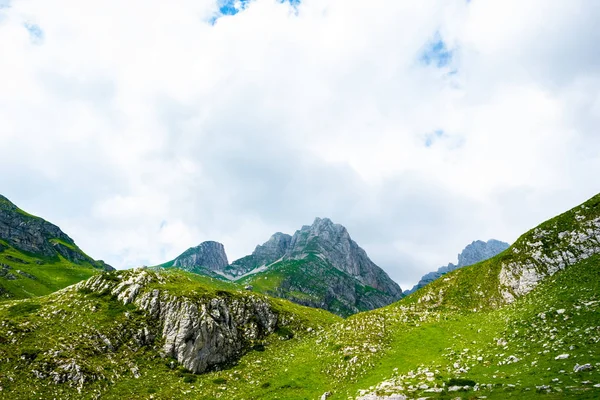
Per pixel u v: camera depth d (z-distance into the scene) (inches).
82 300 2913.4
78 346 2288.4
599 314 1731.1
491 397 1245.1
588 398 1014.4
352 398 1686.8
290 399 1936.5
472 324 2509.8
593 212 2997.0
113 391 2027.6
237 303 3474.4
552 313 1991.9
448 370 1737.2
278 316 3678.6
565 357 1444.4
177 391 2186.3
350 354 2292.1
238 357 2844.5
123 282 3221.0
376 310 3284.9
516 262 3070.9
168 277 3560.5
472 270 3592.5
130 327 2689.5
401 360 2074.3
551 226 3186.5
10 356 1980.8
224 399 2082.9
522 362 1579.7
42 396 1800.0
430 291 3585.1
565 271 2655.0
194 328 2731.3
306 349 2751.0
